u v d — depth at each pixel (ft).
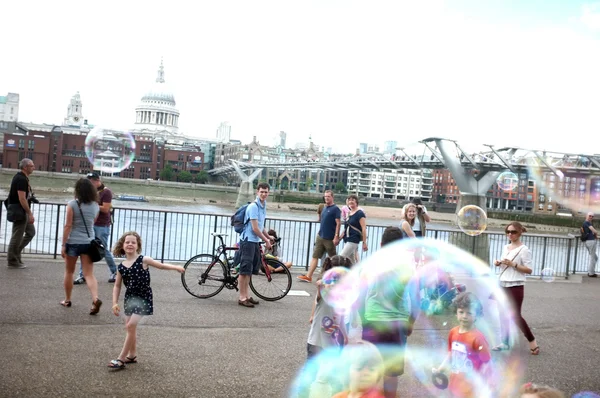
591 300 44.21
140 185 477.77
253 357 23.88
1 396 17.92
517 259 27.12
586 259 86.33
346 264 19.24
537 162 136.67
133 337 21.67
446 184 523.70
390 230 19.98
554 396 11.18
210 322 29.22
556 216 300.40
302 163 395.75
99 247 29.22
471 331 19.47
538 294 45.34
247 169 522.06
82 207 29.01
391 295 18.03
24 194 39.29
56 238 46.57
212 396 19.34
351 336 26.68
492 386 19.62
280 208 410.11
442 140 200.34
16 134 520.42
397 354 17.84
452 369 19.43
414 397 19.93
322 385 18.37
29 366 20.81
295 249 89.92
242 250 33.91
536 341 29.71
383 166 309.42
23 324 26.08
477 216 50.11
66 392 18.72
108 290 34.76
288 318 31.35
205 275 34.96
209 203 454.81
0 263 41.47
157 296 34.42
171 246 91.56
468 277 35.55
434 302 29.32
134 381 20.18
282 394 19.77
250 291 37.60
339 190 544.21
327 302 18.51
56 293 32.81
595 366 25.73
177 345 24.85
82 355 22.53
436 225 261.65
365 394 16.78
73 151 552.41
